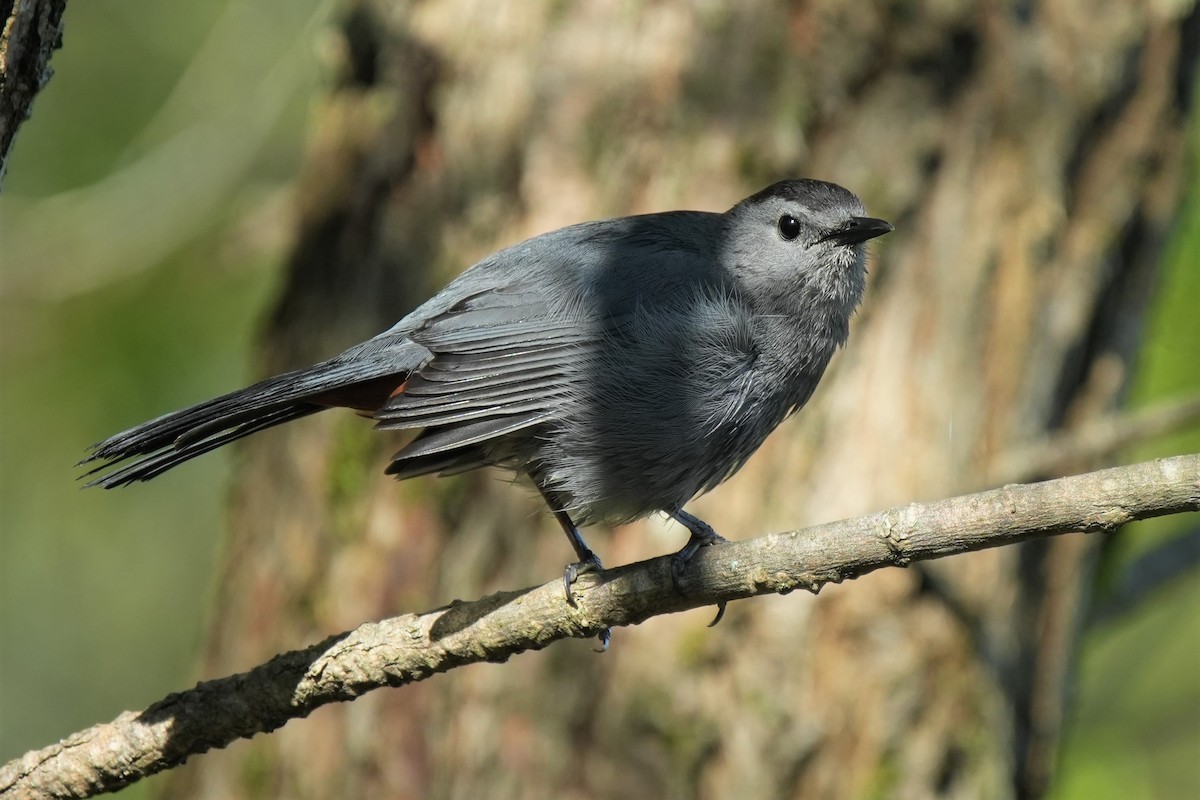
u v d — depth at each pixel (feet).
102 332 46.57
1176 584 39.96
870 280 32.65
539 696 31.91
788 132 32.45
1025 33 33.86
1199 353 42.63
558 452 27.17
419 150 34.73
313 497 34.68
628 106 32.91
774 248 28.71
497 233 33.78
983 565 33.01
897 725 31.78
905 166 32.86
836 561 20.01
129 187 47.03
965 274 33.17
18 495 48.06
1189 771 46.88
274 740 34.22
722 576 20.54
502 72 33.78
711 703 31.32
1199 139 41.55
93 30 48.14
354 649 21.93
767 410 28.66
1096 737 44.65
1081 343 35.83
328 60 36.06
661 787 31.19
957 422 32.83
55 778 22.35
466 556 33.09
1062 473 34.68
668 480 27.55
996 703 33.17
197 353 46.78
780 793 31.30
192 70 46.91
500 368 26.63
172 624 50.98
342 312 35.29
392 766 32.86
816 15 32.65
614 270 27.68
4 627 49.67
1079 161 34.96
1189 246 42.24
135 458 27.25
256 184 49.32
